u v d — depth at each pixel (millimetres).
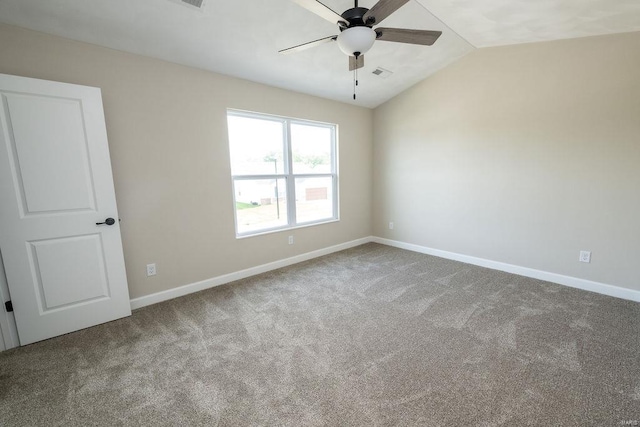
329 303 2707
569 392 1570
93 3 1919
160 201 2727
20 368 1844
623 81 2570
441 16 2578
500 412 1449
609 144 2686
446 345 2025
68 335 2219
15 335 2070
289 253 3869
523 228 3293
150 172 2646
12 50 1990
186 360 1905
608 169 2711
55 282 2172
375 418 1428
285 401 1548
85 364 1876
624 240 2688
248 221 3512
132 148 2531
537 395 1555
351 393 1598
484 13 2494
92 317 2340
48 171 2078
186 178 2869
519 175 3264
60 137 2100
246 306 2666
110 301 2414
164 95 2666
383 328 2260
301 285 3148
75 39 2203
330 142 4398
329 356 1927
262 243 3561
